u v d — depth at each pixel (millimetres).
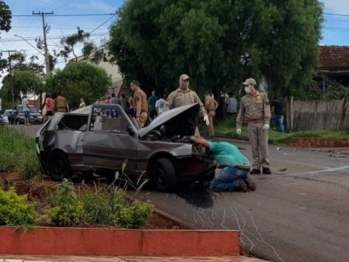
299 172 14125
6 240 7402
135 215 7992
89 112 12578
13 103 79125
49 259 7148
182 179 11633
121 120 12094
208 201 10648
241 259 7508
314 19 33781
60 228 7457
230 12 31312
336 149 21359
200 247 7664
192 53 31250
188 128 12094
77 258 7266
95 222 7984
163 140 11844
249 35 32031
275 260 7543
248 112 13703
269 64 32844
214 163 11891
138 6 33625
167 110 12547
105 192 8711
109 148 12055
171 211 9914
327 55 43000
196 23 30578
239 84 32375
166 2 32531
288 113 30609
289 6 31594
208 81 32156
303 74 34906
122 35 38156
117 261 7188
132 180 11922
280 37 32156
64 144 12602
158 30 33656
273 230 8766
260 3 31062
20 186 11109
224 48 32094
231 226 8961
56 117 13000
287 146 22953
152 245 7578
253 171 13797
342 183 12414
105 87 59125
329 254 7715
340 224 9031
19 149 15773
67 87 49062
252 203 10461
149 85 41125
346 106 28844
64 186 8195
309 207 10117
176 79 33812
